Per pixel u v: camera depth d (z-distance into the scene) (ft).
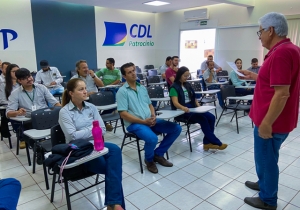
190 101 10.68
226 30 24.43
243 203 6.70
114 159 5.87
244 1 20.83
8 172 8.70
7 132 10.83
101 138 5.59
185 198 6.99
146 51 30.81
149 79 19.71
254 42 22.58
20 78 9.18
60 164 5.03
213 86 17.75
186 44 28.58
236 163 9.14
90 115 6.70
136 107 8.59
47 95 10.01
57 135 6.25
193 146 10.88
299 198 6.85
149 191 7.36
